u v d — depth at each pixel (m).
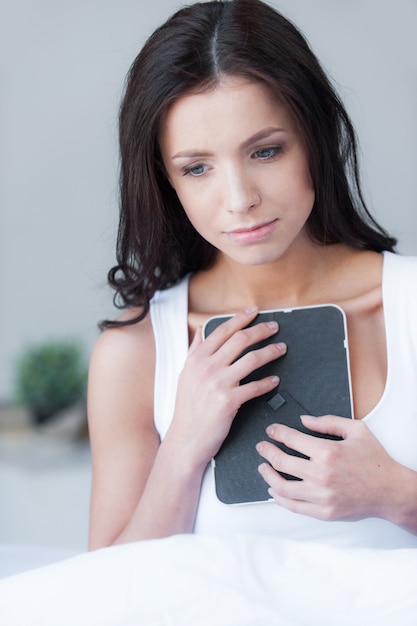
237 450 1.41
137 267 1.54
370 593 1.11
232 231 1.29
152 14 4.88
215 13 1.29
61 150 5.01
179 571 1.14
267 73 1.23
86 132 4.99
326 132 1.34
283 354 1.41
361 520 1.39
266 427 1.40
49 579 1.17
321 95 1.34
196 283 1.58
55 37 4.94
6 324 5.01
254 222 1.27
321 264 1.50
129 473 1.51
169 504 1.40
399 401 1.40
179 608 1.10
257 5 1.31
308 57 1.32
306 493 1.29
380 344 1.45
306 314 1.42
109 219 4.94
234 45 1.24
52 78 4.98
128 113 1.38
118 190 1.51
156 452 1.52
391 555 1.15
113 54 4.91
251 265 1.34
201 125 1.25
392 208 4.96
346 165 1.45
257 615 1.08
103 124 4.97
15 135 5.01
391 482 1.27
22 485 3.76
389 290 1.45
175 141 1.29
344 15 4.81
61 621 1.13
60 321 4.99
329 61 4.85
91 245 4.99
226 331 1.42
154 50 1.29
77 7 4.91
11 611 1.15
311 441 1.30
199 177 1.30
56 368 4.41
